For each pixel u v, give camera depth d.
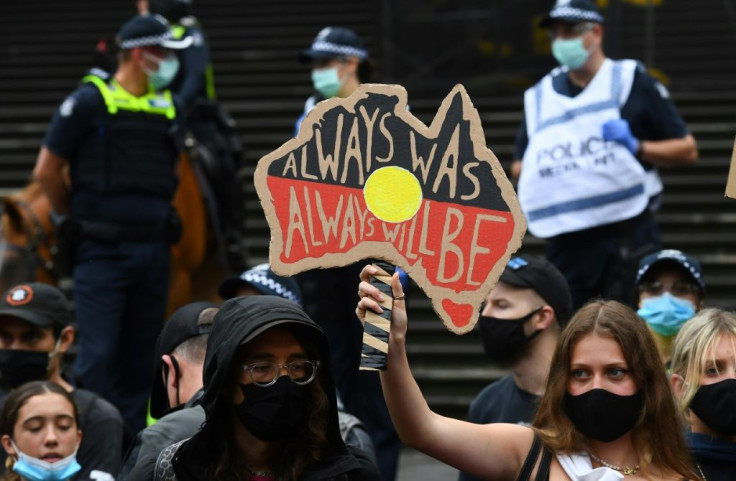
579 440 10.89
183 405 12.90
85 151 21.84
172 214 22.39
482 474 10.89
